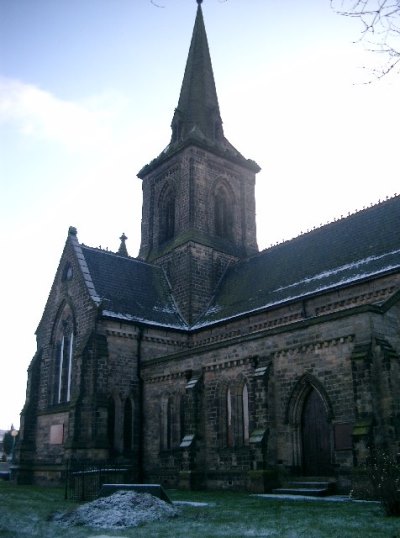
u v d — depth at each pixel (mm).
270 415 29078
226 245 50812
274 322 37125
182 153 51750
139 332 41156
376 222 37188
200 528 15391
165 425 37125
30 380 43531
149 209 54656
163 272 49688
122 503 18547
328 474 26672
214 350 33875
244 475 30234
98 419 36031
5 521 16922
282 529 14828
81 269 42250
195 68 57812
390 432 24047
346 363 26359
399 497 17266
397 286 30297
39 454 41188
